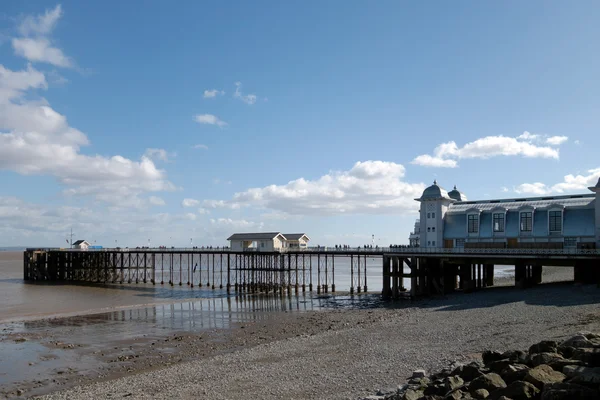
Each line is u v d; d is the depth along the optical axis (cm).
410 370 2153
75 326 4291
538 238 5391
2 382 2658
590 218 5131
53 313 5050
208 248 8588
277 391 2033
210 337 3747
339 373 2228
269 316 4762
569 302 3622
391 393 1808
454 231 5978
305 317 4625
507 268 14500
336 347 2848
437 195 6034
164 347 3428
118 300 6150
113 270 8975
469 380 1702
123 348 3412
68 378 2714
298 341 3162
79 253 9431
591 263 4800
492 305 4034
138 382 2434
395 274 5556
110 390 2317
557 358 1636
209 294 6838
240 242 8175
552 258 4781
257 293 6875
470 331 2923
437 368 2116
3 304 5756
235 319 4609
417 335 2984
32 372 2845
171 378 2444
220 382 2255
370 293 6538
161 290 7419
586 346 1789
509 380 1510
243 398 1978
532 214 5478
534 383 1398
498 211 5716
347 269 14125
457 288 6169
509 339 2552
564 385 1290
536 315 3206
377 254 5925
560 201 5516
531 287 5066
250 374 2361
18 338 3762
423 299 5288
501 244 5638
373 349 2680
